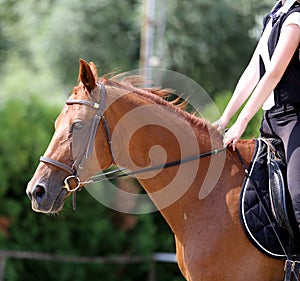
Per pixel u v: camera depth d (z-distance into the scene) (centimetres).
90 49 2477
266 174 696
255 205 684
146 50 1739
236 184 700
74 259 1373
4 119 1376
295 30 675
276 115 704
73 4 2477
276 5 725
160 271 1461
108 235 1419
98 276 1429
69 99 708
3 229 1355
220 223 688
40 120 1398
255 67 754
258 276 682
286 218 668
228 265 682
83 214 1400
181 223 711
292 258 679
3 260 1310
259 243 677
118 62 2473
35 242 1383
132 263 1446
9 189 1366
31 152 1373
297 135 681
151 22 1745
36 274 1397
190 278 701
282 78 694
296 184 664
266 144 711
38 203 689
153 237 1445
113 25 2475
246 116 689
